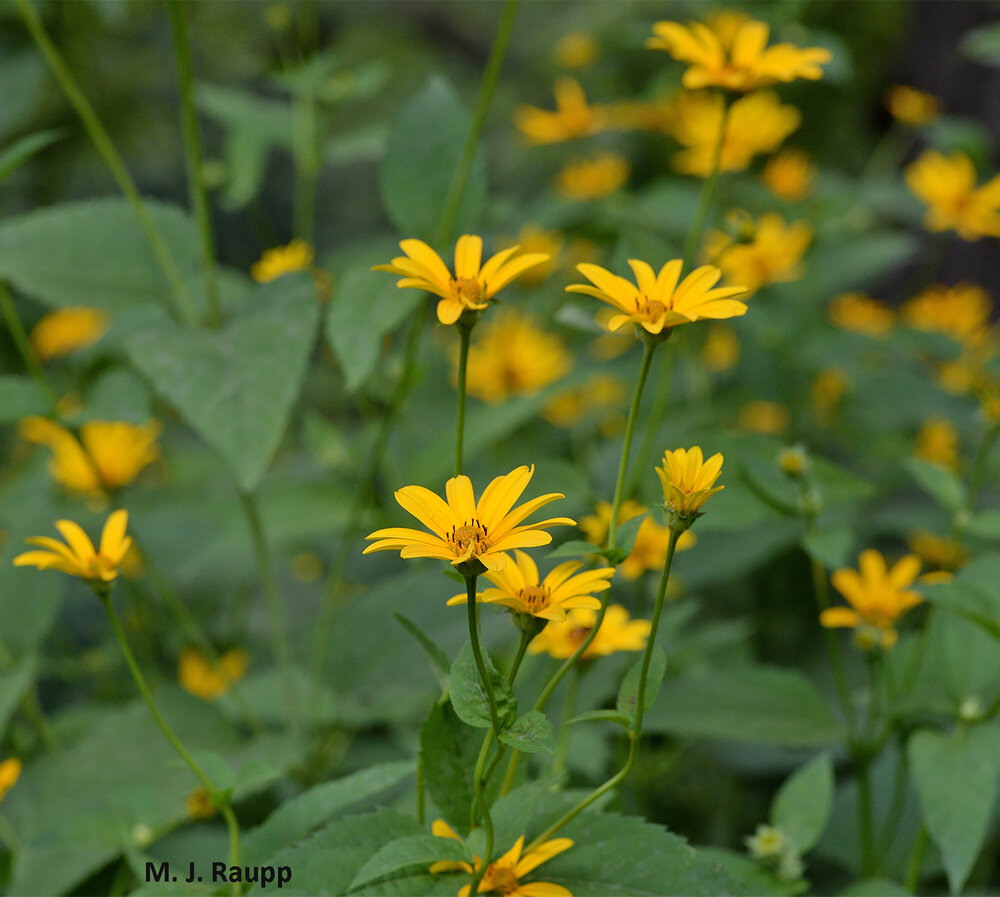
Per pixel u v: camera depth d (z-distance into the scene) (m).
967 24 3.69
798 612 2.20
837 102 3.95
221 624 2.31
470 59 5.14
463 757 1.41
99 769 1.62
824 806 1.53
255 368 1.57
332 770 1.68
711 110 2.52
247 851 1.44
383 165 1.66
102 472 2.02
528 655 1.68
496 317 2.57
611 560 1.38
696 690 1.61
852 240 2.79
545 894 1.38
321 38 4.97
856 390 2.56
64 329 2.79
